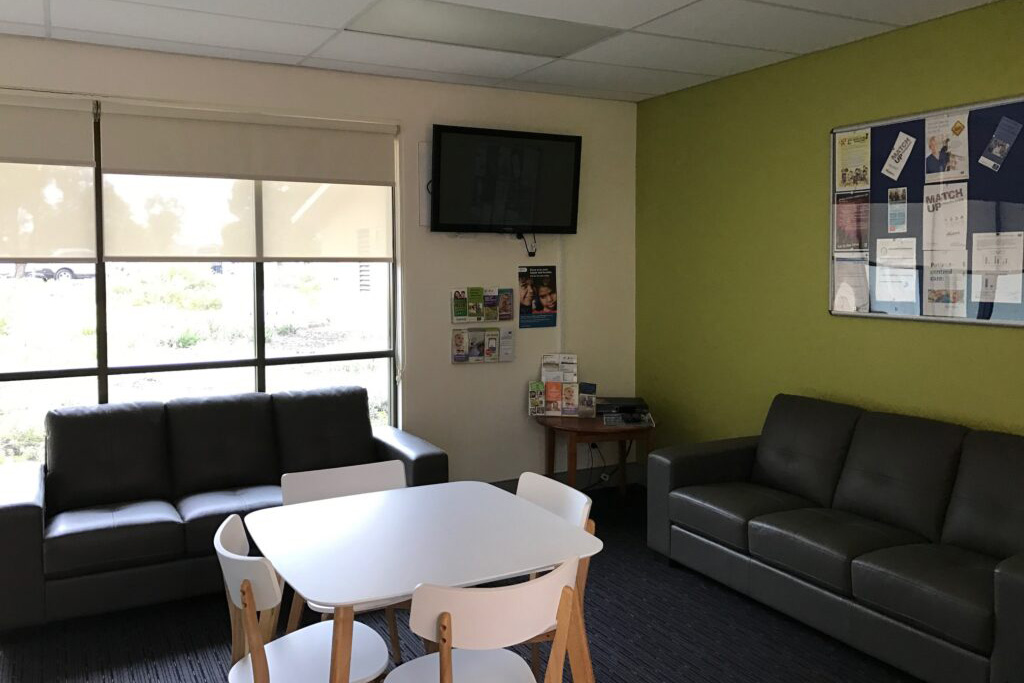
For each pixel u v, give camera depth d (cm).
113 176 452
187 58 461
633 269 609
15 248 432
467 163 526
